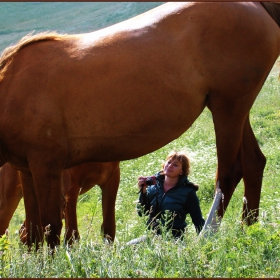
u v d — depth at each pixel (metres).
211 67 6.13
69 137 5.97
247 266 4.57
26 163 6.12
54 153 5.91
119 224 9.27
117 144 6.10
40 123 5.81
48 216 5.97
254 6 6.25
